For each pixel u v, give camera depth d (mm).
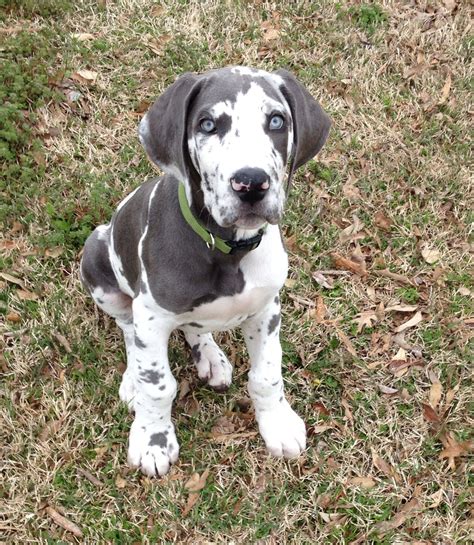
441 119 1669
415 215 1500
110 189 1472
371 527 1106
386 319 1353
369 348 1314
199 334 1207
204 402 1235
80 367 1252
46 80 1615
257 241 956
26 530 1087
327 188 1528
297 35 1822
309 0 1891
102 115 1607
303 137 939
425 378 1275
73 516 1106
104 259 1190
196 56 1730
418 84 1751
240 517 1115
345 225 1489
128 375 1213
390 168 1568
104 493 1124
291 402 1242
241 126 858
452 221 1504
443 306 1364
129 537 1093
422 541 1100
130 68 1692
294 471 1165
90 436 1178
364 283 1400
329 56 1779
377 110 1679
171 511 1111
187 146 913
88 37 1737
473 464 1170
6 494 1119
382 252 1452
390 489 1153
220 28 1806
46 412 1197
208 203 888
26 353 1263
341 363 1275
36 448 1154
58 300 1329
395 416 1228
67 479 1136
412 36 1845
